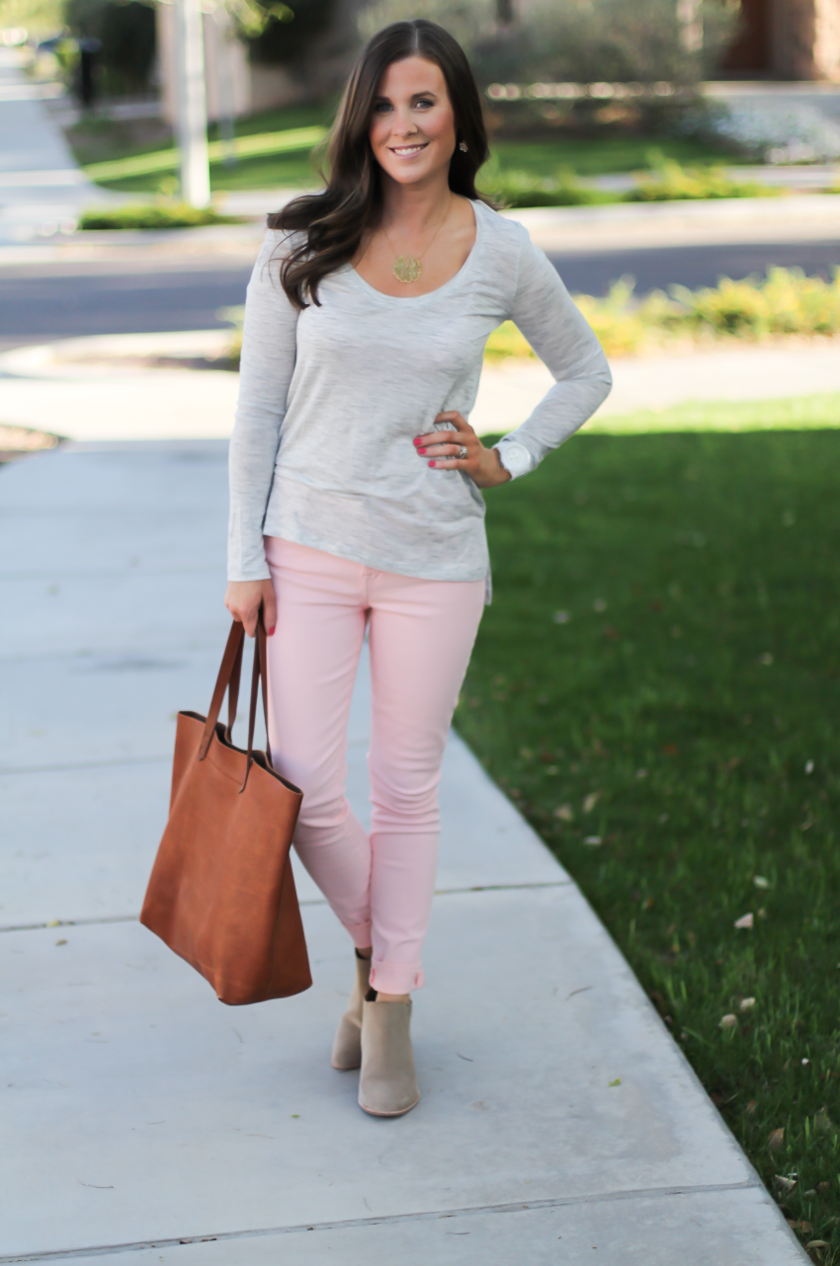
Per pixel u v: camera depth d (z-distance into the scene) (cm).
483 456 219
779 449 793
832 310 1236
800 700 432
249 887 210
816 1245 207
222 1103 239
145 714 424
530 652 486
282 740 225
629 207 2094
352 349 205
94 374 1062
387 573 218
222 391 991
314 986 278
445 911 306
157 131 3406
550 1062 251
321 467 215
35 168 2945
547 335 229
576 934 296
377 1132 231
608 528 643
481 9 2741
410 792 233
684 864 330
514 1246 204
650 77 2719
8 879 320
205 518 659
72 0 4125
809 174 2430
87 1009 268
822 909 307
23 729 412
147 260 1817
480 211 215
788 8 3167
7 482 732
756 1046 255
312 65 3291
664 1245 204
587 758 395
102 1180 219
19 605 532
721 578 562
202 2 2230
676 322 1230
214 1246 204
